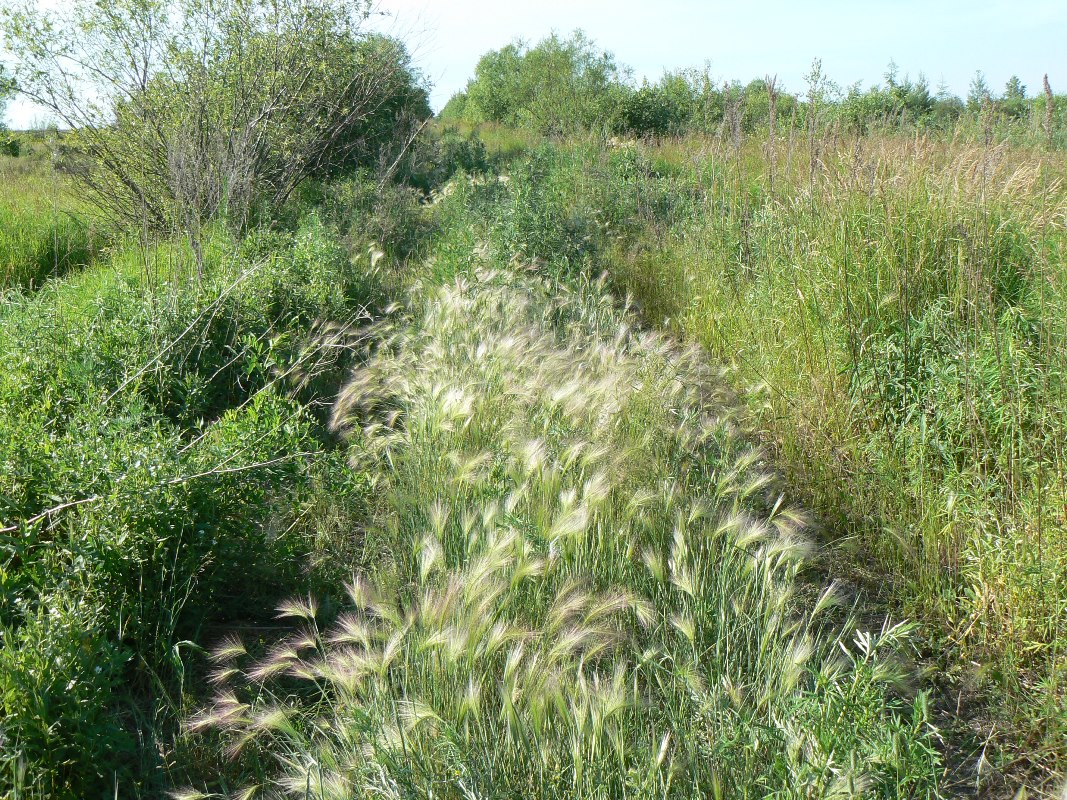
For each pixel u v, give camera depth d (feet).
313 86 43.55
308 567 14.02
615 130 82.99
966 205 19.01
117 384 17.87
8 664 9.21
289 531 14.49
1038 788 9.52
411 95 57.88
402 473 16.33
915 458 14.89
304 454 14.73
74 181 38.06
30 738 8.97
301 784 8.48
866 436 16.67
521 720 8.67
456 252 30.60
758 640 10.78
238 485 13.74
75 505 12.25
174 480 12.51
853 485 15.39
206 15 38.88
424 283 30.73
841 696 8.57
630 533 12.44
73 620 10.09
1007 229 19.15
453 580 9.87
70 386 17.03
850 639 12.17
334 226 36.68
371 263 31.83
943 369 15.56
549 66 105.50
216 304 21.40
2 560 11.62
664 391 16.94
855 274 19.17
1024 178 19.90
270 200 39.81
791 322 20.42
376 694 9.18
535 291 26.40
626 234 36.65
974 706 10.98
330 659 11.40
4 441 13.33
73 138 38.06
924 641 12.09
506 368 17.22
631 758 8.87
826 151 24.32
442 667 9.42
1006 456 13.69
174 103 37.22
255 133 38.81
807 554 12.27
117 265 28.86
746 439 18.19
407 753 8.45
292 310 25.09
